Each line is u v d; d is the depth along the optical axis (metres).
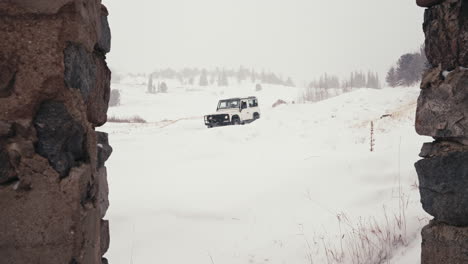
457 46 2.54
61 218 1.60
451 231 2.61
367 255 4.35
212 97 97.31
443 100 2.65
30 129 1.57
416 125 2.93
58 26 1.58
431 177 2.76
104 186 2.80
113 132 19.89
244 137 14.53
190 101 88.31
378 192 5.70
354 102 21.11
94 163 1.92
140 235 5.61
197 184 7.59
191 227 5.80
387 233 4.45
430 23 2.82
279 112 19.14
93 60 2.00
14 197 1.55
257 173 7.91
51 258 1.59
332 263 4.45
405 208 4.92
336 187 6.27
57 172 1.60
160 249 5.29
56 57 1.58
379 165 6.57
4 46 1.53
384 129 12.74
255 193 6.59
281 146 11.91
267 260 4.84
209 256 5.07
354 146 10.76
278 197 6.34
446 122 2.63
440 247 2.69
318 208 5.78
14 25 1.54
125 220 6.00
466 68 2.49
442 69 2.71
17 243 1.56
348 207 5.57
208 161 10.39
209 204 6.38
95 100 2.09
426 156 2.87
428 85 2.80
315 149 10.86
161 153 11.96
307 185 6.49
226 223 5.86
